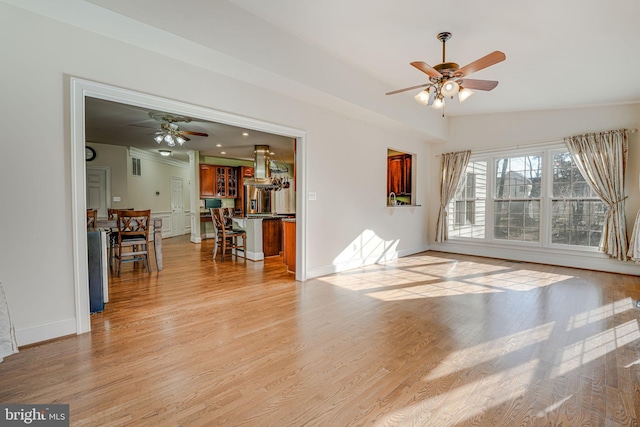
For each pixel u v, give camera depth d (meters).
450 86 2.79
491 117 5.91
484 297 3.56
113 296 3.55
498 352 2.28
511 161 5.76
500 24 2.89
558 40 3.07
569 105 4.88
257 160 7.05
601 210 4.82
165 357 2.17
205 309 3.14
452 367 2.07
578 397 1.74
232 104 3.36
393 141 5.79
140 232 4.58
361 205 5.15
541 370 2.03
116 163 7.20
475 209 6.24
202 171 8.77
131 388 1.81
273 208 9.93
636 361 2.13
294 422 1.55
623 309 3.15
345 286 4.01
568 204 5.14
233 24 2.89
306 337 2.51
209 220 8.63
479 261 5.68
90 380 1.88
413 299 3.49
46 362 2.08
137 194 7.93
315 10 2.90
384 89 4.73
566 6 2.54
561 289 3.88
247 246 5.90
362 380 1.92
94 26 2.42
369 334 2.58
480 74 3.93
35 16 2.26
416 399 1.73
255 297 3.54
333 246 4.70
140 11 2.36
